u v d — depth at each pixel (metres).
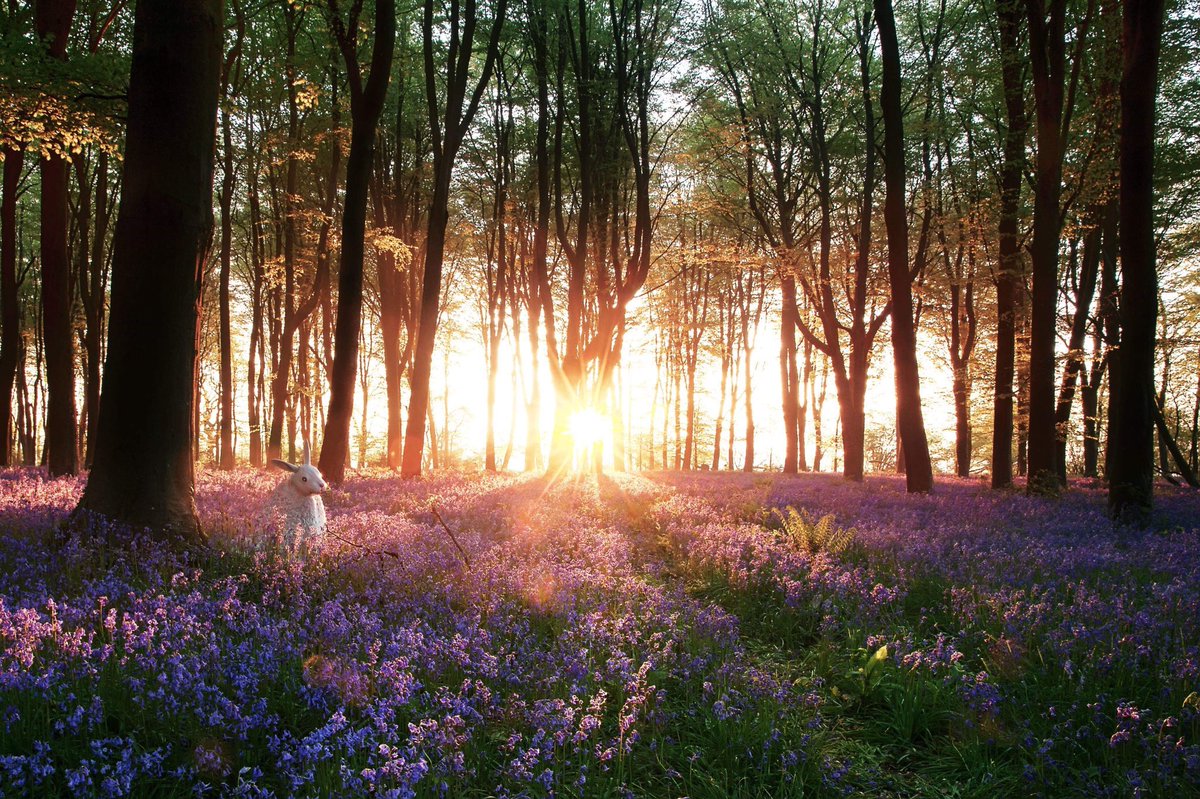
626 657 5.47
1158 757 4.14
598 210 28.22
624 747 4.29
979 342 39.47
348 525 10.50
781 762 4.34
